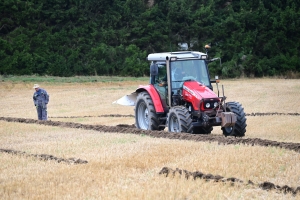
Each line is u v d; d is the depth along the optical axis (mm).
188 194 20297
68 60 116125
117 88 96938
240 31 126188
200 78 38656
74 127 44812
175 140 33125
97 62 117500
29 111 70688
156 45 127000
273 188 21141
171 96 37969
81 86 99000
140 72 117375
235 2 136250
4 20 120062
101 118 59312
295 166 24438
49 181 22656
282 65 119812
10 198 20250
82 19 125688
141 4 132875
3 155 29219
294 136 38062
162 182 21781
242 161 25531
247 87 94000
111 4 131750
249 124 46438
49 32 121875
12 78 102000
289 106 66375
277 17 129125
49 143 33781
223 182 21812
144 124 42062
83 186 21531
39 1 124500
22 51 113438
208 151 28266
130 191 20438
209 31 126938
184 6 131750
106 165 25422
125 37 124938
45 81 100688
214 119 35969
